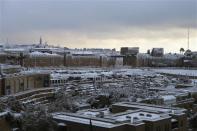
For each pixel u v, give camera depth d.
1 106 88.62
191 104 144.75
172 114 89.62
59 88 159.75
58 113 86.94
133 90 172.25
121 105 100.56
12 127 72.44
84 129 75.62
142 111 90.44
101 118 79.75
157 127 79.56
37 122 72.38
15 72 152.00
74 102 131.25
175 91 162.88
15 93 129.75
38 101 132.38
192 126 113.81
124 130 75.44
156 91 169.88
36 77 156.00
